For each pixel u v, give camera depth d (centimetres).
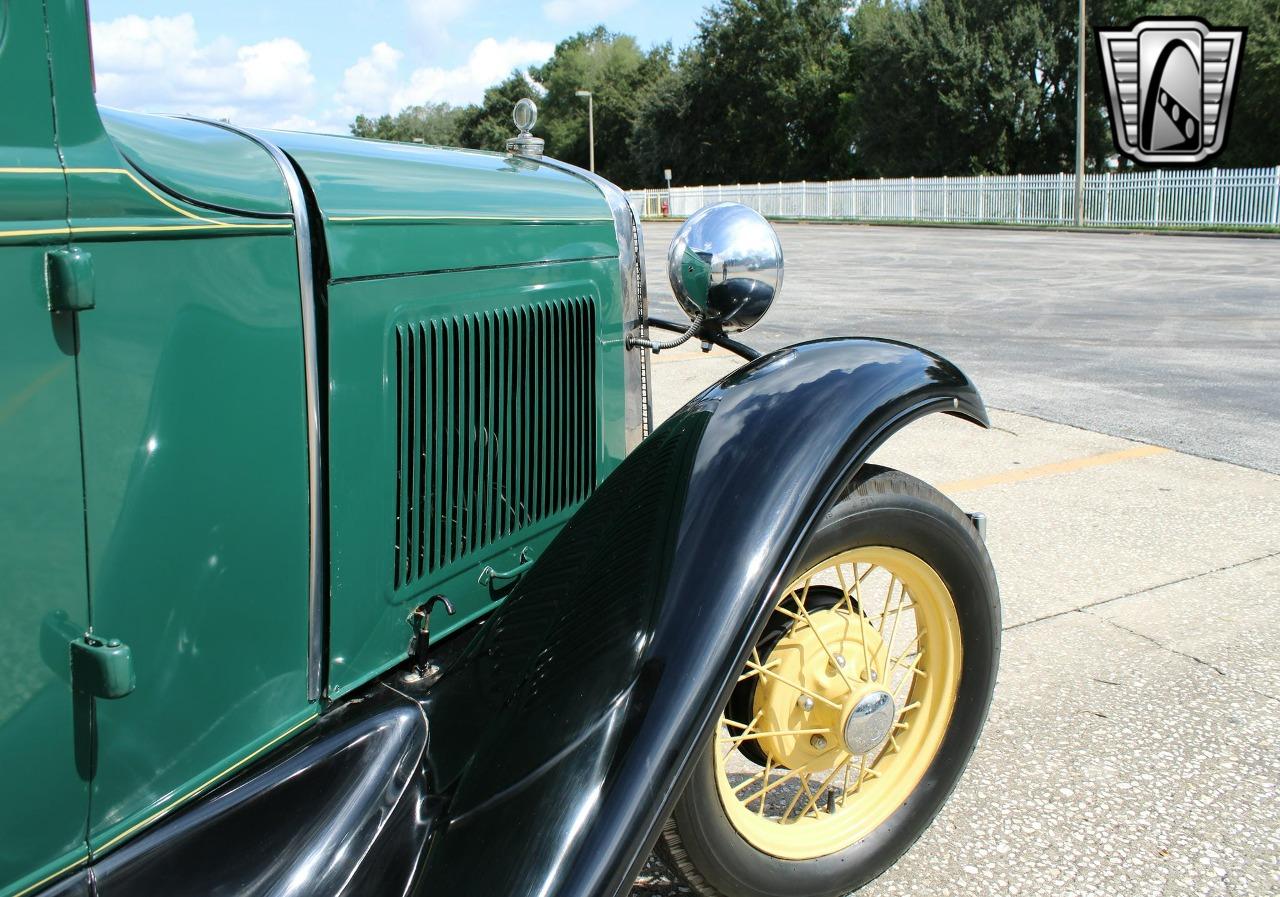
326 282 147
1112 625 325
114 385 113
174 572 125
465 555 189
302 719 152
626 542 163
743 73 5159
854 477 178
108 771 120
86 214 106
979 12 3644
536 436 205
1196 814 228
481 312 184
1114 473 482
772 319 989
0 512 103
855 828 191
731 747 178
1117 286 1227
